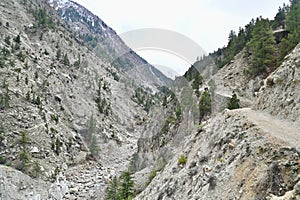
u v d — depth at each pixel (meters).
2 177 39.53
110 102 100.81
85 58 127.25
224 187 14.90
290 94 19.25
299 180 11.30
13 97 62.66
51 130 60.06
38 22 127.06
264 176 12.87
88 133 72.25
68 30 173.38
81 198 45.97
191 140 24.92
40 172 46.78
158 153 42.56
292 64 20.88
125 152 71.25
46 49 109.31
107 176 54.16
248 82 48.25
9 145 50.56
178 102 49.28
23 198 39.66
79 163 60.06
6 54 78.25
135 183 37.31
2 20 105.31
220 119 21.91
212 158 18.62
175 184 20.84
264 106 21.06
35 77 78.25
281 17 64.50
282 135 14.94
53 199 44.09
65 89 87.06
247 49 57.09
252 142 15.37
